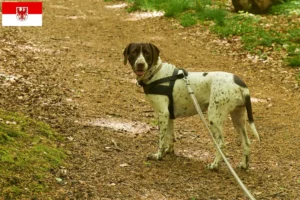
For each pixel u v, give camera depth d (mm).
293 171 7109
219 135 6824
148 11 22766
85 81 12047
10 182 5496
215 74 6859
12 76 11305
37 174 5844
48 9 23734
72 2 26828
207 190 6238
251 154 7895
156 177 6535
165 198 5859
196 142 8336
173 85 6957
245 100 6695
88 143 7488
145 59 6652
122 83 12258
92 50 15898
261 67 14273
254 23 18734
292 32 16781
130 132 8492
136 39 18047
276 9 20766
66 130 7938
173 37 18297
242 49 16000
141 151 7539
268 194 6223
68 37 17656
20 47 14992
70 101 10109
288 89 12336
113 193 5828
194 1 22344
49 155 6441
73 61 14047
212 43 17109
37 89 10547
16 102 9227
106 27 20047
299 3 21062
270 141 8609
